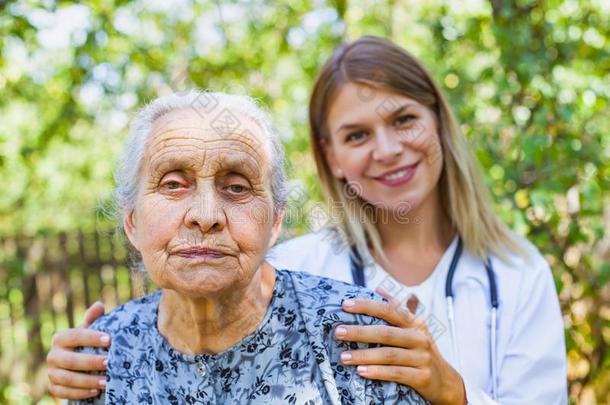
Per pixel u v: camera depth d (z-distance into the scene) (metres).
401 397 1.38
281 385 1.33
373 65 1.94
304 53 4.88
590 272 3.24
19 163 5.39
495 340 1.88
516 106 3.11
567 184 2.96
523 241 2.10
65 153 5.82
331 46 4.75
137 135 1.33
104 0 4.23
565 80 3.00
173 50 4.80
